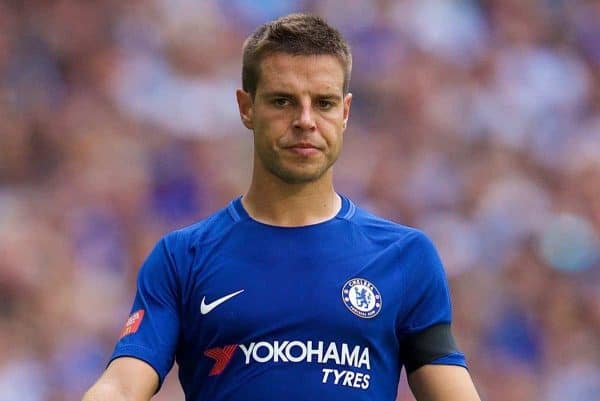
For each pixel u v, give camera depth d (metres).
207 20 48.62
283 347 13.46
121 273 41.06
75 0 48.00
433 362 13.90
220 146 45.91
